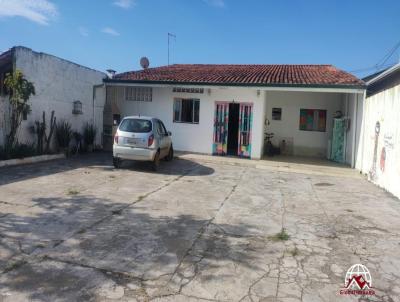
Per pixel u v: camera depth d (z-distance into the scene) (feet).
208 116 50.70
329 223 21.45
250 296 12.58
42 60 39.99
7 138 35.60
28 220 19.44
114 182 30.22
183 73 57.21
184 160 45.42
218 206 24.34
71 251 15.74
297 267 15.07
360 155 42.24
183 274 14.03
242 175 37.17
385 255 16.75
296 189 31.37
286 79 48.06
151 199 25.23
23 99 35.68
